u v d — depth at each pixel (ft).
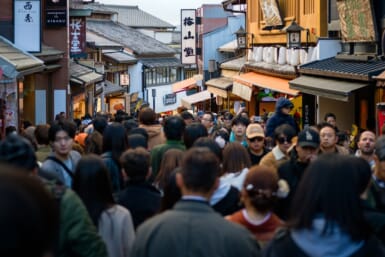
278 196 15.46
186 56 169.78
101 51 168.35
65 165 24.57
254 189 15.16
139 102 176.45
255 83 85.92
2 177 6.40
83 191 17.54
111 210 17.66
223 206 18.15
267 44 98.07
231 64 118.52
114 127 25.58
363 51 58.49
